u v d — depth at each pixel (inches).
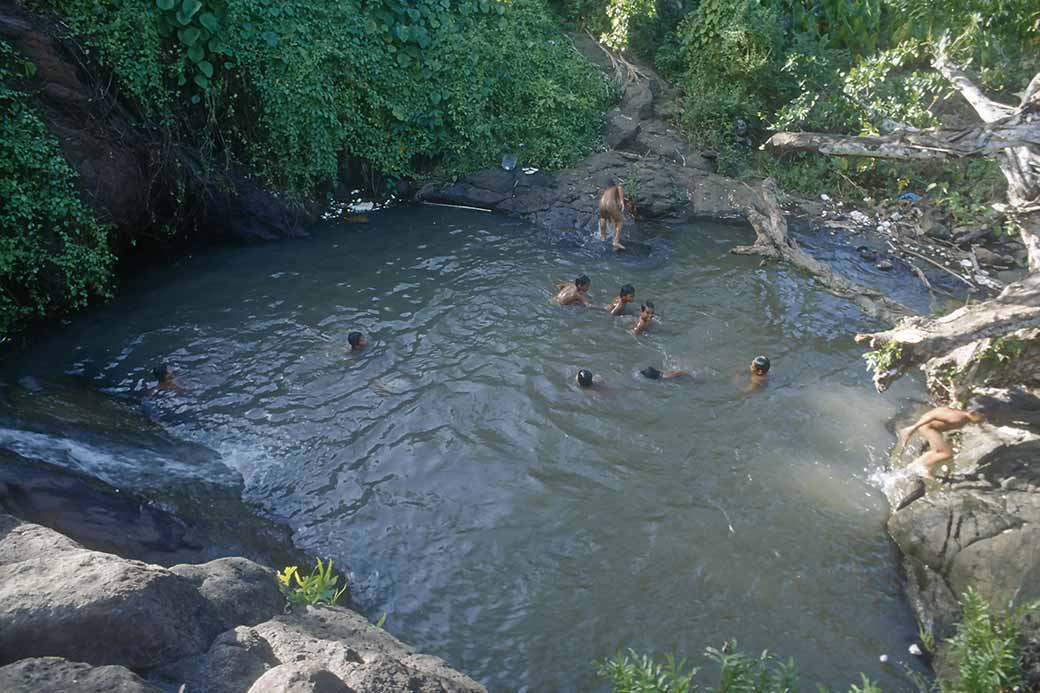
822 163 705.6
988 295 557.0
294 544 351.3
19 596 195.5
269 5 605.6
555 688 292.0
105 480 350.9
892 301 531.8
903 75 795.4
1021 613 285.9
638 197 661.3
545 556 349.1
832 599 330.6
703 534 361.4
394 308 530.0
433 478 391.9
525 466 399.9
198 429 417.4
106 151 529.3
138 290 546.9
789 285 564.7
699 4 858.1
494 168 697.0
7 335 483.8
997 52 584.1
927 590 326.6
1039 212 453.4
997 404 419.2
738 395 453.1
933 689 287.4
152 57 549.6
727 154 719.1
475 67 692.7
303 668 179.6
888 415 440.1
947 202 654.5
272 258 595.2
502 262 592.7
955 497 357.4
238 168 623.5
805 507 377.4
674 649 307.3
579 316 523.2
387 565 344.2
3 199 472.4
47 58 493.7
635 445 415.2
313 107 628.1
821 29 861.2
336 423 425.7
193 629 207.3
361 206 682.8
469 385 456.4
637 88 767.7
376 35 666.2
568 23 837.8
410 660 227.9
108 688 170.1
